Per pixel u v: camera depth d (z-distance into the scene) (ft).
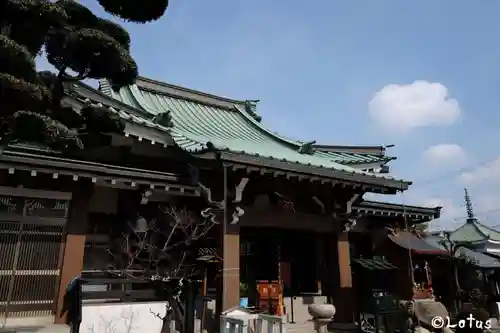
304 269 45.24
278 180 38.01
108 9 21.26
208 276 37.93
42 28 19.26
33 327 25.63
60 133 19.01
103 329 26.96
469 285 63.87
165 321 28.68
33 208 28.02
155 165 37.19
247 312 28.76
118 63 20.24
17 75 16.87
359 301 46.21
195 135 41.81
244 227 38.52
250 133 55.57
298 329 37.76
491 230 118.21
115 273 31.01
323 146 52.80
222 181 34.06
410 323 31.65
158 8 21.07
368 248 52.95
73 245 28.78
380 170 51.03
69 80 21.40
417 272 57.88
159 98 56.54
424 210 53.31
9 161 25.26
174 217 35.04
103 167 29.37
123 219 33.65
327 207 42.86
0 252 26.17
